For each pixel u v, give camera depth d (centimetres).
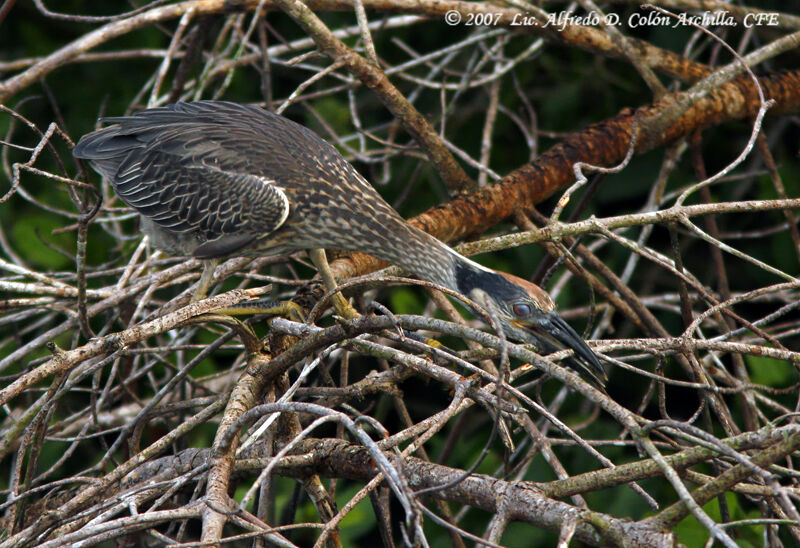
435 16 972
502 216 894
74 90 1196
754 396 803
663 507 903
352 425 457
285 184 813
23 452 581
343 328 555
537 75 1255
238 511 459
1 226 1130
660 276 1152
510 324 757
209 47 1393
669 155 973
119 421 933
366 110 1241
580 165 697
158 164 838
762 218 1136
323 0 923
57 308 810
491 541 500
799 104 1011
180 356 906
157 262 902
